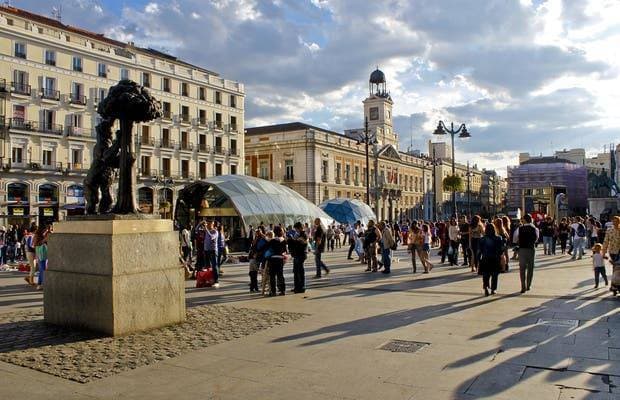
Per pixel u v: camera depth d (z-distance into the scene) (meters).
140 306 8.05
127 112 8.44
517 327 8.06
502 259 11.48
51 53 44.84
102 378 5.75
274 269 12.16
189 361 6.38
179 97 55.34
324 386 5.40
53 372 5.97
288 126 69.88
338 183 69.00
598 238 21.53
